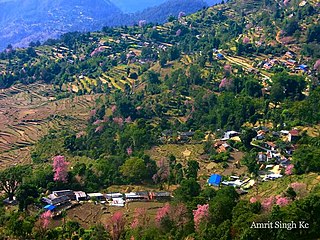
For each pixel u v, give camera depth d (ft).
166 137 505.66
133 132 476.54
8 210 323.78
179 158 437.17
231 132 474.08
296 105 478.59
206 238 208.33
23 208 314.35
